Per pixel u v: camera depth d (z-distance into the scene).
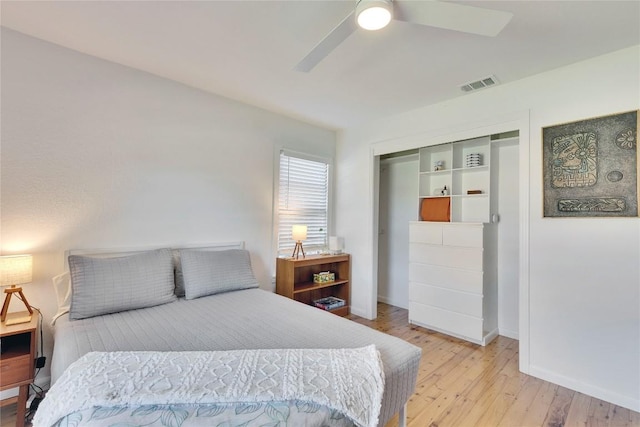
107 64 2.39
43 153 2.12
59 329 1.80
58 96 2.18
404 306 4.24
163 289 2.27
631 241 2.03
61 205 2.19
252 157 3.29
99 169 2.35
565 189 2.30
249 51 2.22
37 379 2.08
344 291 3.93
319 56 1.73
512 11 1.71
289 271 3.31
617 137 2.09
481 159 3.34
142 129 2.56
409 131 3.37
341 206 4.12
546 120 2.40
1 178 1.99
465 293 3.13
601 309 2.14
